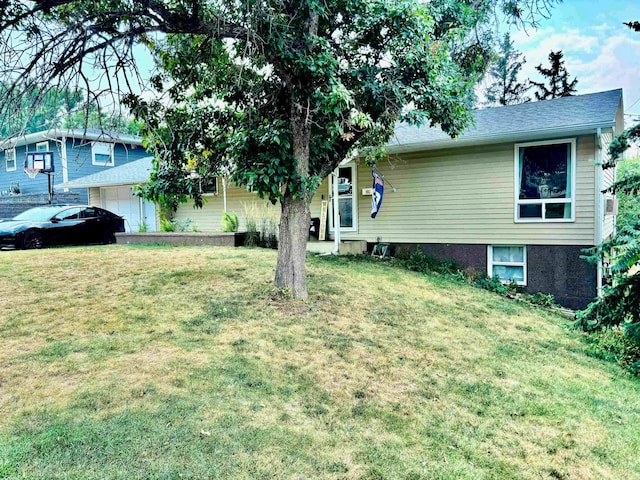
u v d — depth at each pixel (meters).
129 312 5.38
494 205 10.02
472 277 9.88
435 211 10.70
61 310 5.38
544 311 8.25
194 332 4.85
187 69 6.34
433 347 5.30
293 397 3.71
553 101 11.21
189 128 6.65
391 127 7.58
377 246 11.18
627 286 6.26
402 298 7.20
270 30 5.11
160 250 10.21
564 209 9.30
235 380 3.85
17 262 8.23
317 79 5.68
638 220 6.37
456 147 10.30
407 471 2.92
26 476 2.45
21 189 20.28
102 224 12.85
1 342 4.35
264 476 2.68
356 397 3.86
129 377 3.71
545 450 3.39
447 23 7.46
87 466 2.57
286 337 4.95
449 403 3.99
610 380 5.11
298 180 5.83
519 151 9.66
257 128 5.95
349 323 5.66
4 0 4.67
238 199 13.72
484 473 3.01
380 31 6.09
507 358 5.32
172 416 3.17
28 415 3.06
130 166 17.42
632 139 6.48
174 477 2.55
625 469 3.23
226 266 8.06
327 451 3.02
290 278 6.34
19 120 4.84
